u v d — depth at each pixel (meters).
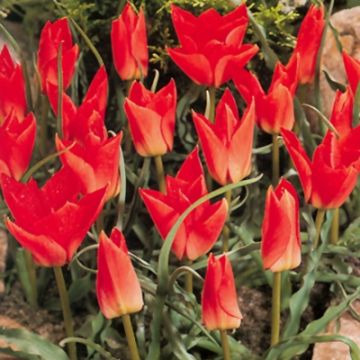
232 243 1.17
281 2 1.36
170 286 1.03
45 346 1.06
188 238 1.01
